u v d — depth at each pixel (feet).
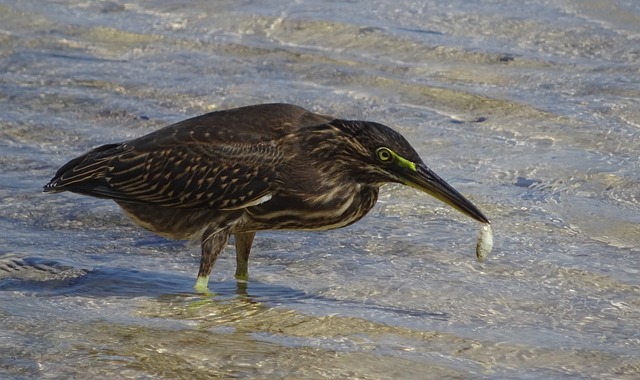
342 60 67.82
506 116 59.82
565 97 61.93
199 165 41.37
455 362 35.70
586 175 52.34
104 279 42.70
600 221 47.80
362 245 46.19
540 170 53.01
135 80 65.10
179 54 69.26
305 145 41.16
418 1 76.18
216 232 41.83
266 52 69.36
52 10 76.18
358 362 35.65
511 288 41.78
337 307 40.16
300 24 72.69
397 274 43.21
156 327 38.24
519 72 65.51
